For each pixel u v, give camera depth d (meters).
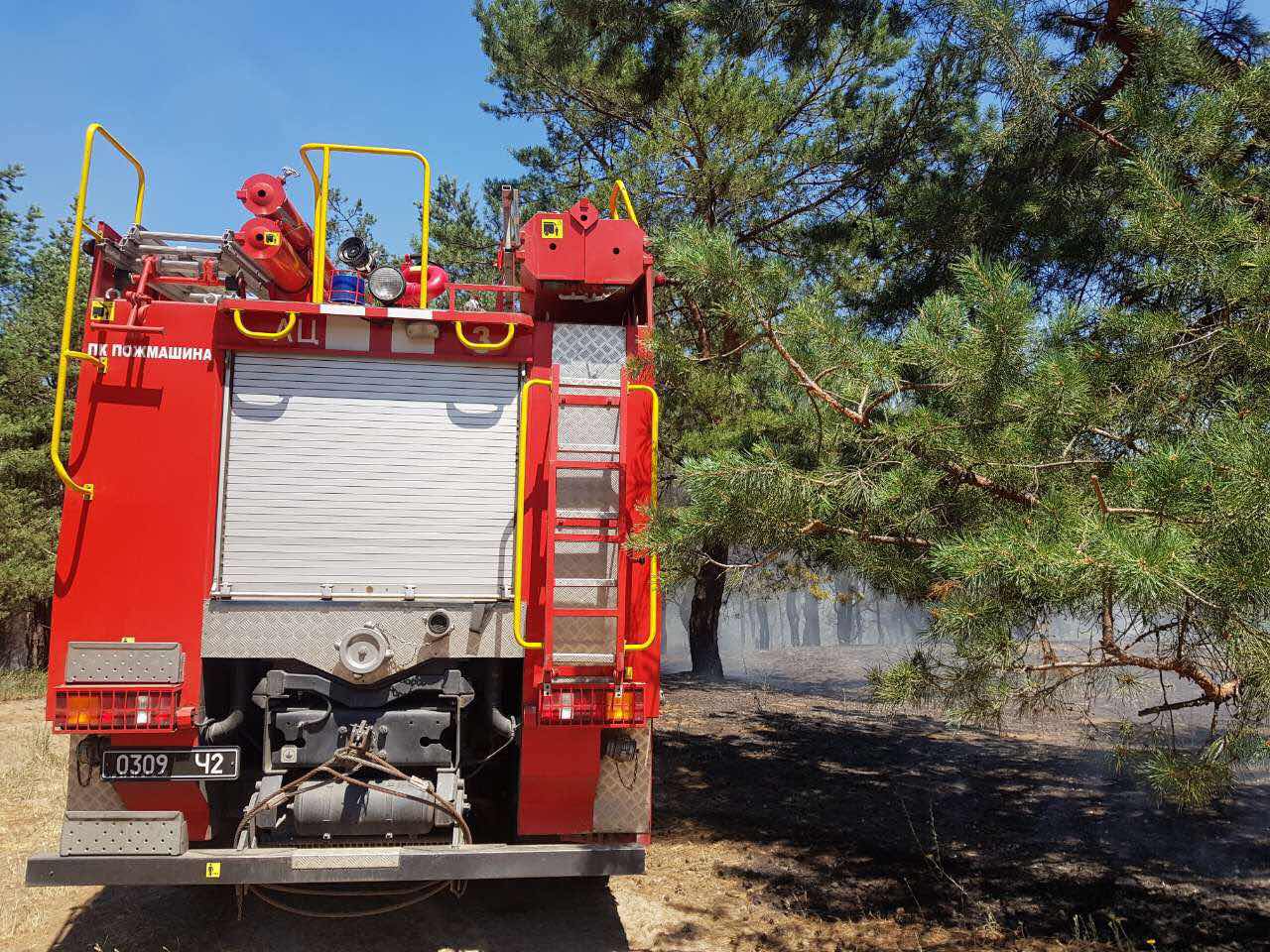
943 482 4.25
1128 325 3.94
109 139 4.66
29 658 20.03
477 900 5.26
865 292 9.05
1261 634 3.00
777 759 9.02
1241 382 3.89
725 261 4.45
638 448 4.60
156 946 4.52
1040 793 7.59
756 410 7.61
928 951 4.49
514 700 4.75
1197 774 3.50
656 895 5.36
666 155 12.34
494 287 5.95
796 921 4.94
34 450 18.75
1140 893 5.23
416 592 4.46
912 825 6.73
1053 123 6.43
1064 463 3.82
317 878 4.02
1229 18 6.28
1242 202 4.25
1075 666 3.68
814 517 4.40
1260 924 4.72
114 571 4.18
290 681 4.35
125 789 4.16
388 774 4.39
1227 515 2.98
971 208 7.02
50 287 21.30
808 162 12.92
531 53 14.02
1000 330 3.78
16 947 4.48
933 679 4.03
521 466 4.57
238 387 4.44
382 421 4.54
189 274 5.08
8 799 7.37
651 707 4.39
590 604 4.38
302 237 5.54
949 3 6.46
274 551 4.36
